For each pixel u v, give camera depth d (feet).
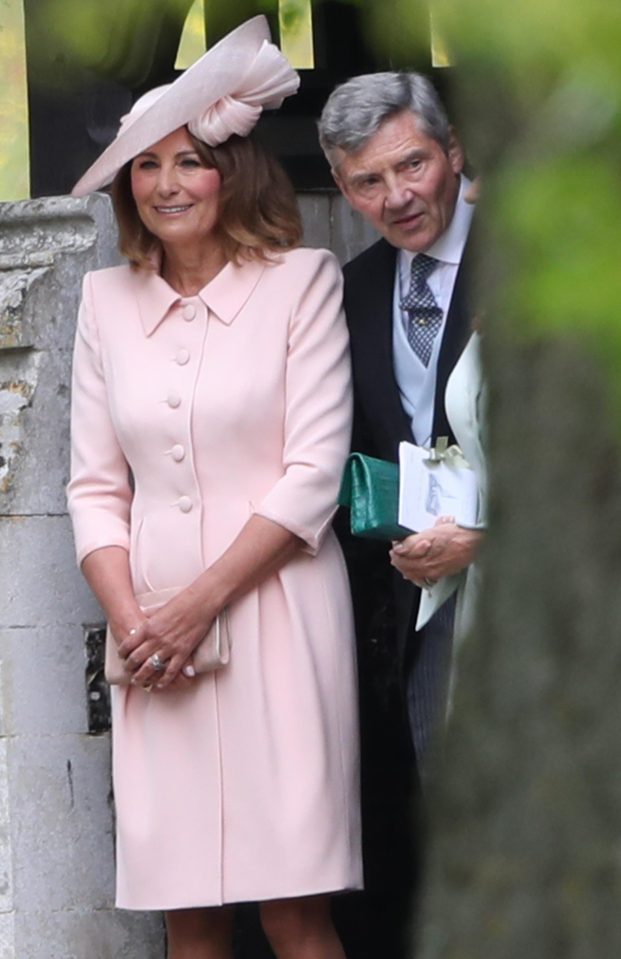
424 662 46.65
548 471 19.67
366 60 56.49
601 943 19.61
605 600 19.58
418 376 46.65
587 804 19.72
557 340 19.13
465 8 18.49
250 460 46.65
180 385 46.80
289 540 46.01
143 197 47.01
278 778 45.78
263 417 46.57
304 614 46.29
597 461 19.42
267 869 45.65
